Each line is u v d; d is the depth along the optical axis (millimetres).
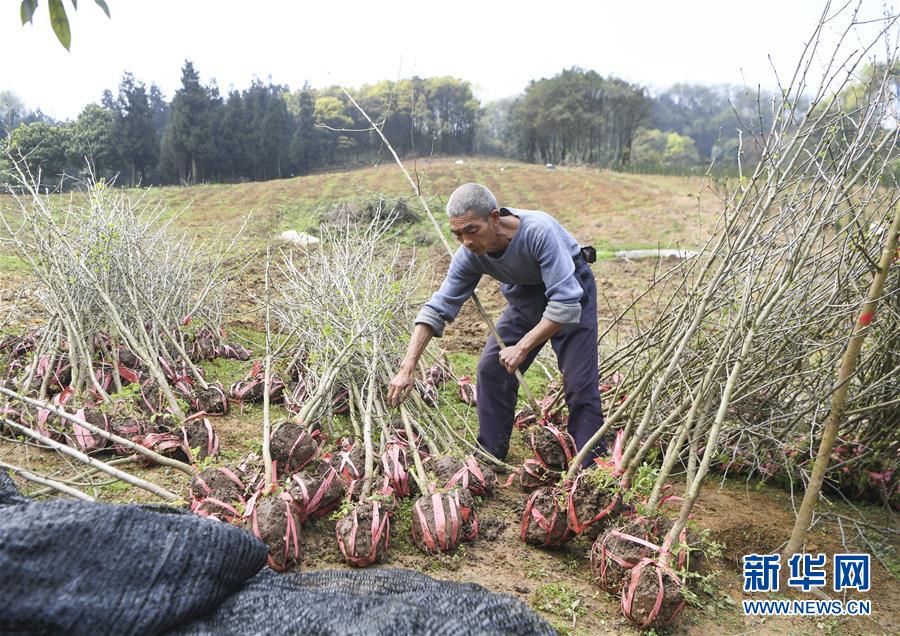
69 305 4301
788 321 3145
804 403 3531
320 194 21281
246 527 2492
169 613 1818
